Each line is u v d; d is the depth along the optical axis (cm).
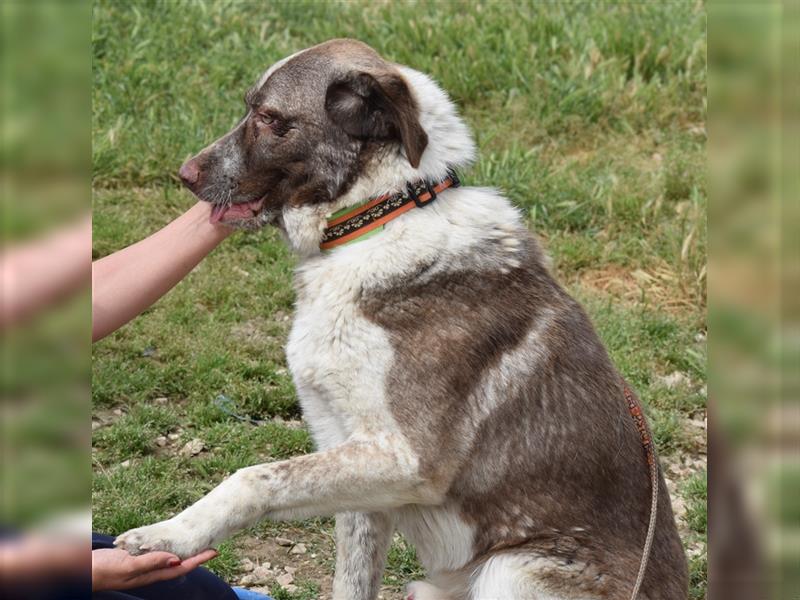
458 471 289
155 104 755
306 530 402
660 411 488
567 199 674
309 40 855
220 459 430
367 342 290
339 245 306
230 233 318
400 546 394
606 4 928
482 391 288
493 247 303
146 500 397
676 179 701
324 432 306
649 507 298
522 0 917
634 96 792
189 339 520
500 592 278
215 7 885
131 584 248
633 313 571
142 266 301
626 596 277
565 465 289
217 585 297
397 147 302
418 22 845
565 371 296
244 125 311
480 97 801
